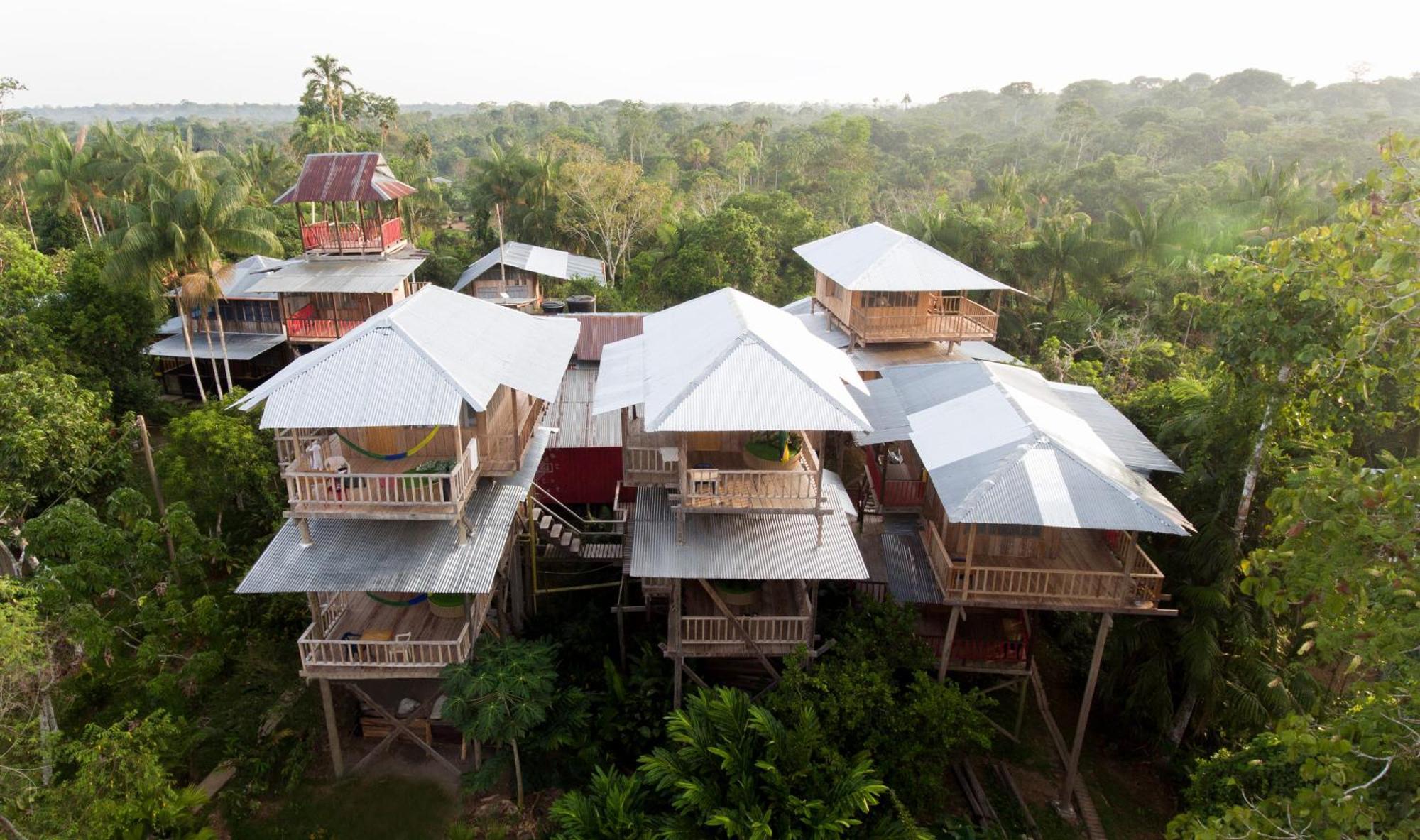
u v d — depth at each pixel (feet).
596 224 207.00
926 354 108.37
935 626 75.72
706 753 59.06
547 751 69.72
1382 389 77.05
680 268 162.61
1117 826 68.08
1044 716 74.08
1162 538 73.00
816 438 72.84
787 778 57.26
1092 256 152.15
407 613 71.56
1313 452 64.49
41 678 58.44
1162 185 239.30
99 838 49.47
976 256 162.20
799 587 70.38
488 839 62.39
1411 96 481.87
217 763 67.72
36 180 159.02
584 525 93.50
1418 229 34.47
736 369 63.05
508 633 76.13
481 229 215.51
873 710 62.08
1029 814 67.46
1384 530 32.22
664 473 71.26
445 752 70.90
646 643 73.92
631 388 69.77
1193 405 76.13
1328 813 31.50
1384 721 34.60
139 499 76.84
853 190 261.24
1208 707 67.36
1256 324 60.23
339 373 61.31
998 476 63.67
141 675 71.92
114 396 105.09
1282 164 249.96
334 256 119.75
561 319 88.99
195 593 75.82
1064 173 277.44
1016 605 65.57
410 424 59.47
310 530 66.23
